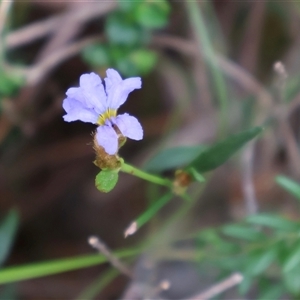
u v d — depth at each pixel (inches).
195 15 13.1
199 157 11.0
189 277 13.8
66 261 11.6
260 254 11.6
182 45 13.8
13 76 13.0
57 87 14.1
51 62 13.3
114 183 10.5
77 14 13.5
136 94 14.5
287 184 11.4
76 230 14.7
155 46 13.9
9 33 13.3
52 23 13.5
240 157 13.4
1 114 13.6
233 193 14.0
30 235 14.5
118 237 14.4
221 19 14.3
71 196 14.9
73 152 14.6
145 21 13.0
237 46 14.4
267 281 12.1
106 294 14.1
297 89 13.7
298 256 11.1
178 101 14.2
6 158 14.3
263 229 13.2
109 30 13.1
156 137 14.3
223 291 12.5
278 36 14.3
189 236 12.8
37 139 14.4
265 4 14.1
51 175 14.7
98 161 10.5
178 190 11.2
